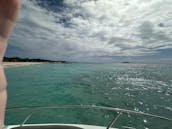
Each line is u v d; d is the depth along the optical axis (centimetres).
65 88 1806
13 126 301
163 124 793
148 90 1775
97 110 941
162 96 1495
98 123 788
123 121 817
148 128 756
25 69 4512
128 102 1259
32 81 2334
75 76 3045
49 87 1864
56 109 934
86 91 1647
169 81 2595
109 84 2144
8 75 3017
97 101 1272
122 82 2364
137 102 1265
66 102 1238
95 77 2936
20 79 2528
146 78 3041
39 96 1412
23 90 1672
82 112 909
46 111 902
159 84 2248
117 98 1375
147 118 856
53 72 3844
